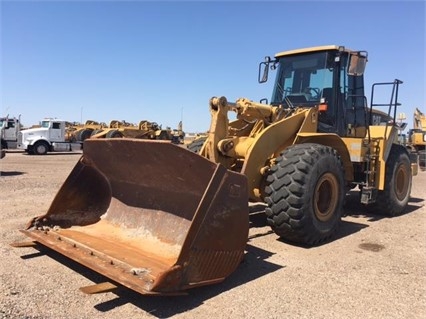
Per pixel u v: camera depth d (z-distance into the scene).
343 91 6.68
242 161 5.45
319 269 4.44
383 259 4.85
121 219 4.97
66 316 3.26
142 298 3.62
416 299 3.74
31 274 4.07
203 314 3.36
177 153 3.84
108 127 26.14
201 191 4.08
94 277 4.03
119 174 4.94
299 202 4.88
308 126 5.78
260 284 3.98
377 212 7.46
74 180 5.03
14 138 25.58
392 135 7.02
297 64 6.91
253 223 6.34
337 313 3.44
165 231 4.46
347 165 6.32
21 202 7.70
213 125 5.20
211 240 3.64
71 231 4.78
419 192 10.91
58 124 25.64
